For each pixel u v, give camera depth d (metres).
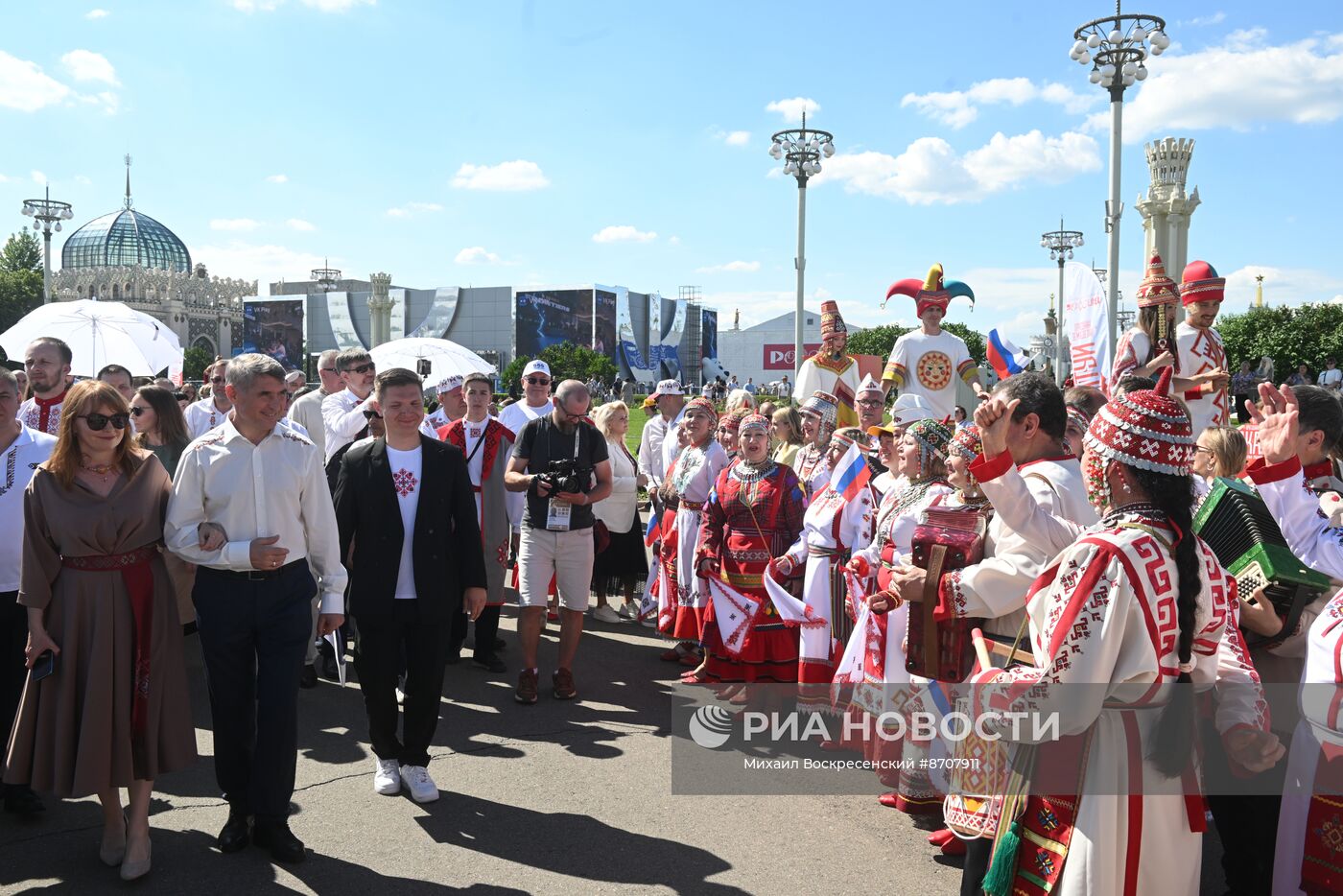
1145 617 2.40
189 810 4.32
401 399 4.48
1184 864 2.52
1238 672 2.69
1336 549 3.41
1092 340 6.34
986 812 2.80
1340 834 2.70
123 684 3.62
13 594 4.31
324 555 4.12
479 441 6.87
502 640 7.20
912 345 8.10
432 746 5.14
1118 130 12.61
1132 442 2.48
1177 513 2.48
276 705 3.84
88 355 8.52
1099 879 2.40
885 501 4.57
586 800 4.42
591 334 94.69
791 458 6.82
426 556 4.40
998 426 2.90
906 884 3.64
